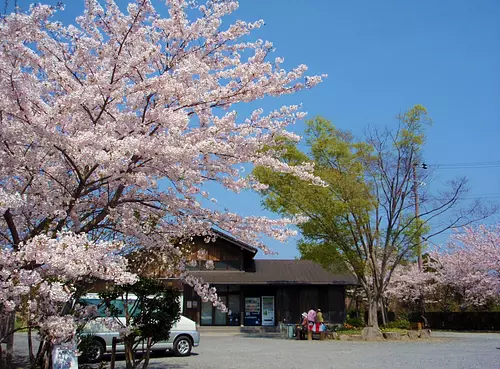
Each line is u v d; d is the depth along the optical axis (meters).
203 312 26.62
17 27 5.54
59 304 6.09
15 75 5.45
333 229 20.83
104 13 6.70
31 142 5.93
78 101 5.77
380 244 22.62
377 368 10.59
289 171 7.45
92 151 5.65
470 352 14.13
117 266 5.17
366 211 20.42
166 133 6.49
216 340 19.50
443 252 31.12
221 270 27.72
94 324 11.11
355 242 21.20
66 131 6.39
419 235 21.06
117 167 5.77
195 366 11.10
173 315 7.53
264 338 20.72
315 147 21.12
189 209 7.35
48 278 5.36
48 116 5.72
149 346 7.59
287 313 26.92
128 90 6.31
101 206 6.93
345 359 12.32
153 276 7.74
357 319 24.95
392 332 19.66
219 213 7.37
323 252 21.34
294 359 12.38
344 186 19.84
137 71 6.58
